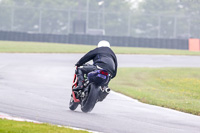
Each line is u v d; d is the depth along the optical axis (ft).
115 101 147.95
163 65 388.37
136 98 161.89
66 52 464.24
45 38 614.75
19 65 306.55
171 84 237.86
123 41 627.46
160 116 117.50
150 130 93.81
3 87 170.60
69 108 118.62
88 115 109.60
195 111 130.62
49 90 170.60
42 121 96.68
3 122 84.89
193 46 633.20
